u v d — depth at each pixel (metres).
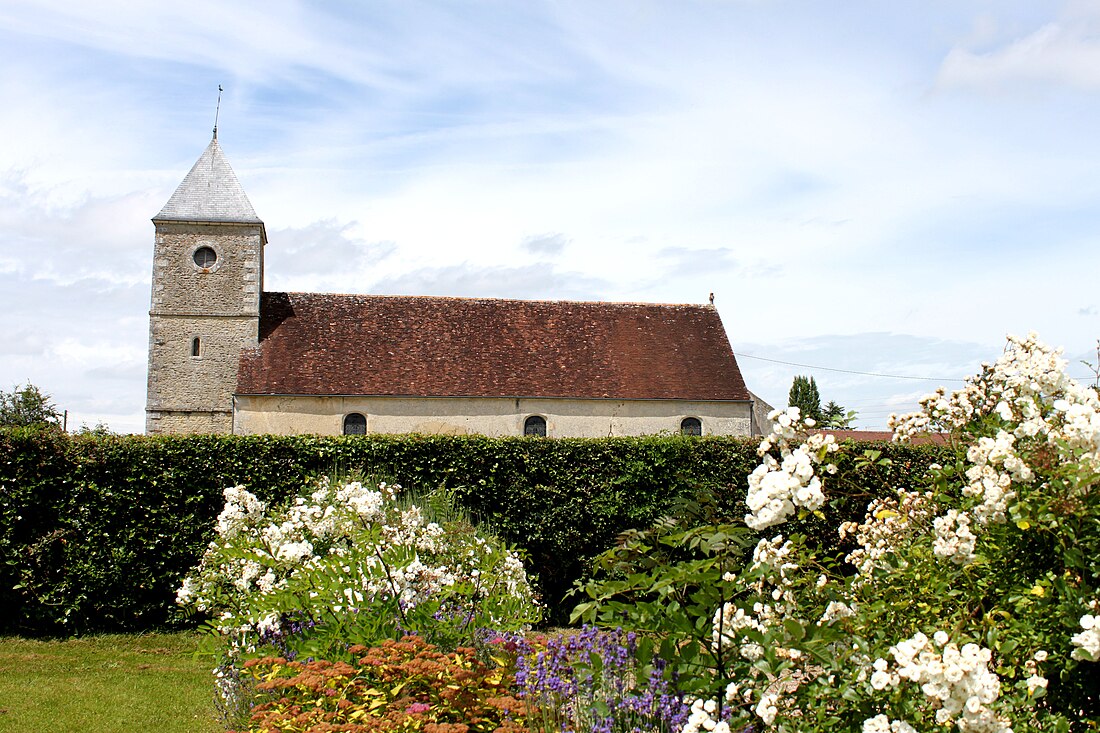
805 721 4.34
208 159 31.20
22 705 9.84
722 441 15.85
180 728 9.02
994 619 4.55
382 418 28.03
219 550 8.71
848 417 5.39
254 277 29.92
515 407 28.70
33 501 13.63
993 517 4.52
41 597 13.45
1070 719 4.11
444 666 5.96
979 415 5.91
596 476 15.49
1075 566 4.11
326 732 5.49
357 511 8.47
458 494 15.19
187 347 29.41
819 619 4.95
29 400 39.09
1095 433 4.17
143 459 14.20
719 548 5.02
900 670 3.57
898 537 5.68
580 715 5.50
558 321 31.78
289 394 27.61
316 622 7.32
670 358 30.92
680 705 5.13
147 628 14.05
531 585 13.15
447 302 31.92
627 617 5.23
